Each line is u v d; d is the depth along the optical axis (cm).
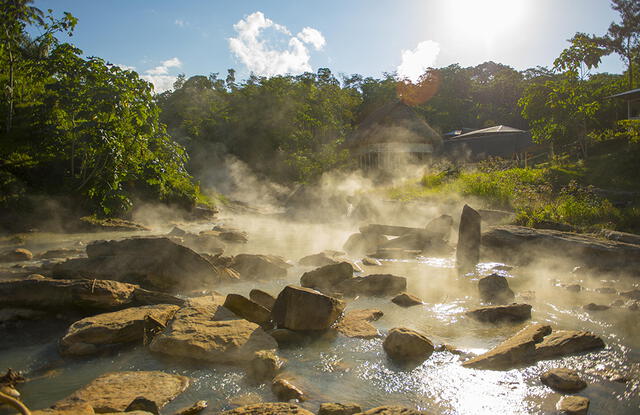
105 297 549
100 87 1447
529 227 974
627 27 3631
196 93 6638
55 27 1623
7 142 1512
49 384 387
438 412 329
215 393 364
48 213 1372
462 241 882
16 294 540
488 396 351
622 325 506
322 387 372
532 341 432
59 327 519
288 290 517
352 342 475
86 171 1491
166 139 1797
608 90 2955
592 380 371
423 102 6556
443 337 487
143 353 446
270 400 353
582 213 997
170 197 1808
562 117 2377
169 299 584
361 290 677
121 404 336
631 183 1498
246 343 443
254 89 5172
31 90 1638
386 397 354
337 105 5191
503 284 642
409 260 928
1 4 1550
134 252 698
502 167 2067
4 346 466
